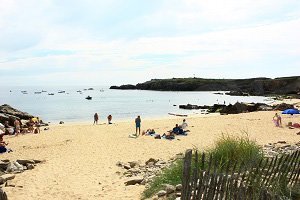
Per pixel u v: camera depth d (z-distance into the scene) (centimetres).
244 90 14488
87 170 1487
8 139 2744
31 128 3319
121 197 1009
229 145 892
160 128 3109
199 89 16900
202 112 5925
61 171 1483
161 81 19338
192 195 626
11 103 10281
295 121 3141
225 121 3362
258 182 593
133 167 1530
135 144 2189
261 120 3291
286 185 656
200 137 2408
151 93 15712
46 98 13475
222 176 566
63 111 6944
